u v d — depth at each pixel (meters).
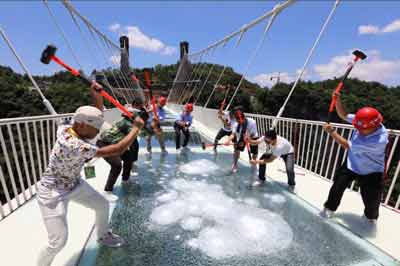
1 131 2.39
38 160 2.96
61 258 1.87
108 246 2.06
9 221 2.32
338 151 3.55
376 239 2.23
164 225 2.42
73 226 2.28
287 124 4.77
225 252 2.03
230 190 3.36
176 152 5.46
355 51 2.51
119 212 2.66
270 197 3.14
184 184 3.55
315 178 3.84
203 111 9.87
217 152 5.52
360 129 2.23
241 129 4.06
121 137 2.99
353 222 2.52
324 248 2.11
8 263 1.79
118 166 2.95
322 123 3.80
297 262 1.93
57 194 1.54
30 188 2.82
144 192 3.22
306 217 2.63
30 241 2.04
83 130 1.54
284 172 4.13
